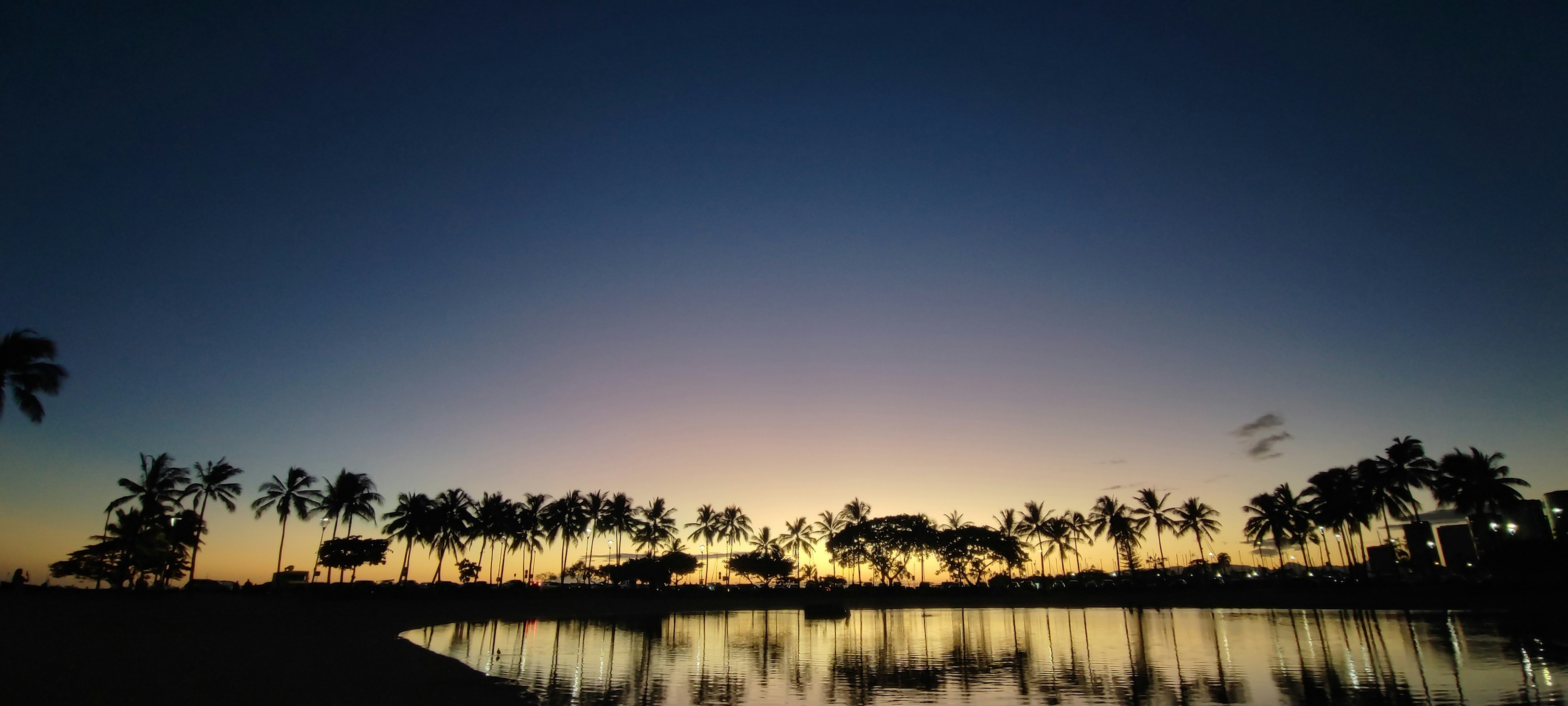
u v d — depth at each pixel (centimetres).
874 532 11444
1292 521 9662
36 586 5603
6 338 3988
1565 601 6166
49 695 2072
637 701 2523
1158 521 10744
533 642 4494
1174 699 2520
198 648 3294
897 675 3142
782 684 2902
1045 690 2742
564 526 10644
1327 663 3256
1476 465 7369
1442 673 2859
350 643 3969
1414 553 9681
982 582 12812
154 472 6762
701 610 8506
